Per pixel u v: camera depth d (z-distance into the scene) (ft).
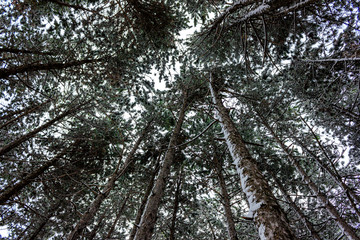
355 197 19.16
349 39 18.94
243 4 15.85
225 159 31.30
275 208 7.14
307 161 29.14
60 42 19.60
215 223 32.78
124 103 27.43
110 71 21.11
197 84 27.61
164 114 32.55
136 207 33.86
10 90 23.86
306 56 21.44
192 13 23.18
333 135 25.82
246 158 10.27
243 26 19.80
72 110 24.11
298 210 20.79
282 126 29.17
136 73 21.31
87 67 21.11
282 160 29.73
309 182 21.88
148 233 12.95
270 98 27.30
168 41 21.81
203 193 30.04
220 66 26.48
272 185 29.27
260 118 29.32
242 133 31.50
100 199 20.94
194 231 32.45
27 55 19.07
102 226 32.76
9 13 17.78
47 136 27.45
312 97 23.08
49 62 18.40
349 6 17.75
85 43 20.06
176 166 33.53
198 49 23.88
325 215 25.00
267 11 14.34
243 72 24.97
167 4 20.49
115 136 30.42
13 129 26.35
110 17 18.26
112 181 22.48
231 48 23.45
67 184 26.48
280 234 5.98
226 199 23.22
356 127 22.70
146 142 32.42
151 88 22.52
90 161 29.68
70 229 26.73
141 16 19.92
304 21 18.90
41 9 16.40
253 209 7.46
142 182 32.48
